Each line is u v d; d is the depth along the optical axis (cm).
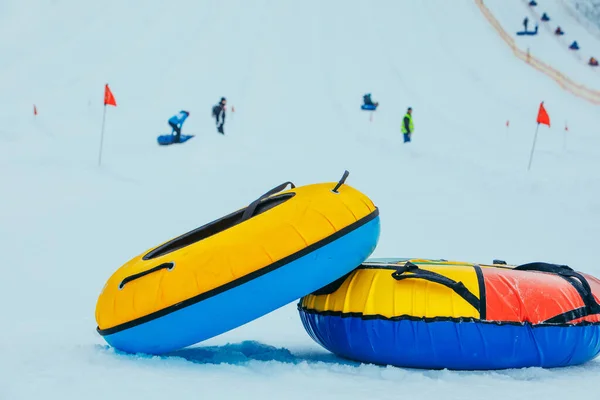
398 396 412
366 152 2250
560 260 1097
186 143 2305
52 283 878
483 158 2172
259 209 575
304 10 3897
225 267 488
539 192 1611
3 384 416
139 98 3002
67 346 545
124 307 508
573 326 497
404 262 604
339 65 3372
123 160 1997
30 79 3167
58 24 3738
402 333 496
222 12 3866
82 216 1286
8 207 1341
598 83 3547
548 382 458
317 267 500
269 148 2330
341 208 513
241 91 3081
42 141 2245
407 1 4088
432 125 2792
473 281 499
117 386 414
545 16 4331
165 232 1219
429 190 1653
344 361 545
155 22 3772
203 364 492
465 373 484
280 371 474
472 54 3628
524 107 3055
